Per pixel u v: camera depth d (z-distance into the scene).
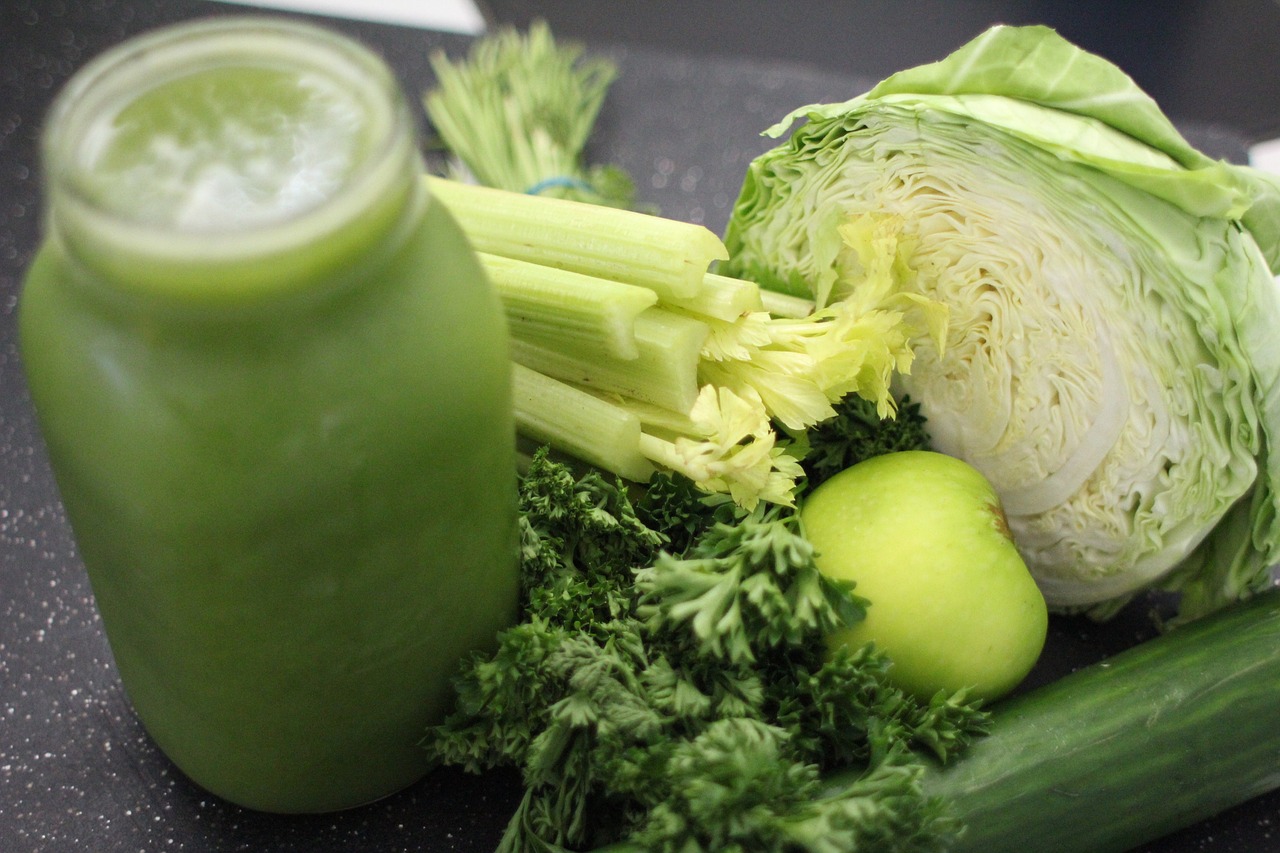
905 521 0.56
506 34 0.82
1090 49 0.95
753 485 0.56
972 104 0.58
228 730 0.51
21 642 0.61
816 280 0.65
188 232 0.42
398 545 0.48
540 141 0.74
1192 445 0.58
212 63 0.46
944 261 0.62
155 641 0.49
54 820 0.56
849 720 0.53
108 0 0.83
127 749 0.58
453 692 0.54
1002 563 0.56
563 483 0.55
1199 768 0.54
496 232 0.58
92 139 0.44
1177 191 0.55
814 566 0.53
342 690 0.50
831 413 0.57
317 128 0.45
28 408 0.68
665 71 0.84
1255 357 0.56
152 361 0.44
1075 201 0.57
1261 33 0.96
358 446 0.45
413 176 0.45
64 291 0.45
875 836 0.50
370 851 0.56
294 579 0.47
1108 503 0.61
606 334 0.56
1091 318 0.59
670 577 0.52
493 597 0.53
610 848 0.51
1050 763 0.53
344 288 0.44
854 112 0.61
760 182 0.65
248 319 0.43
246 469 0.45
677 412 0.57
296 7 0.85
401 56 0.84
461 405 0.47
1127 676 0.55
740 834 0.49
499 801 0.58
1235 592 0.61
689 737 0.52
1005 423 0.62
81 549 0.49
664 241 0.56
